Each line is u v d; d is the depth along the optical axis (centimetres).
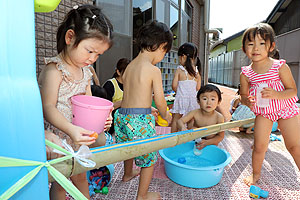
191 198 185
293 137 193
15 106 62
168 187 202
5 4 59
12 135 62
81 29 104
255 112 203
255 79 201
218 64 2414
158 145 122
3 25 59
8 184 62
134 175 218
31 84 64
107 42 110
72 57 112
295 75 905
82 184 153
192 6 1019
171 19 804
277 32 1303
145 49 186
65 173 81
